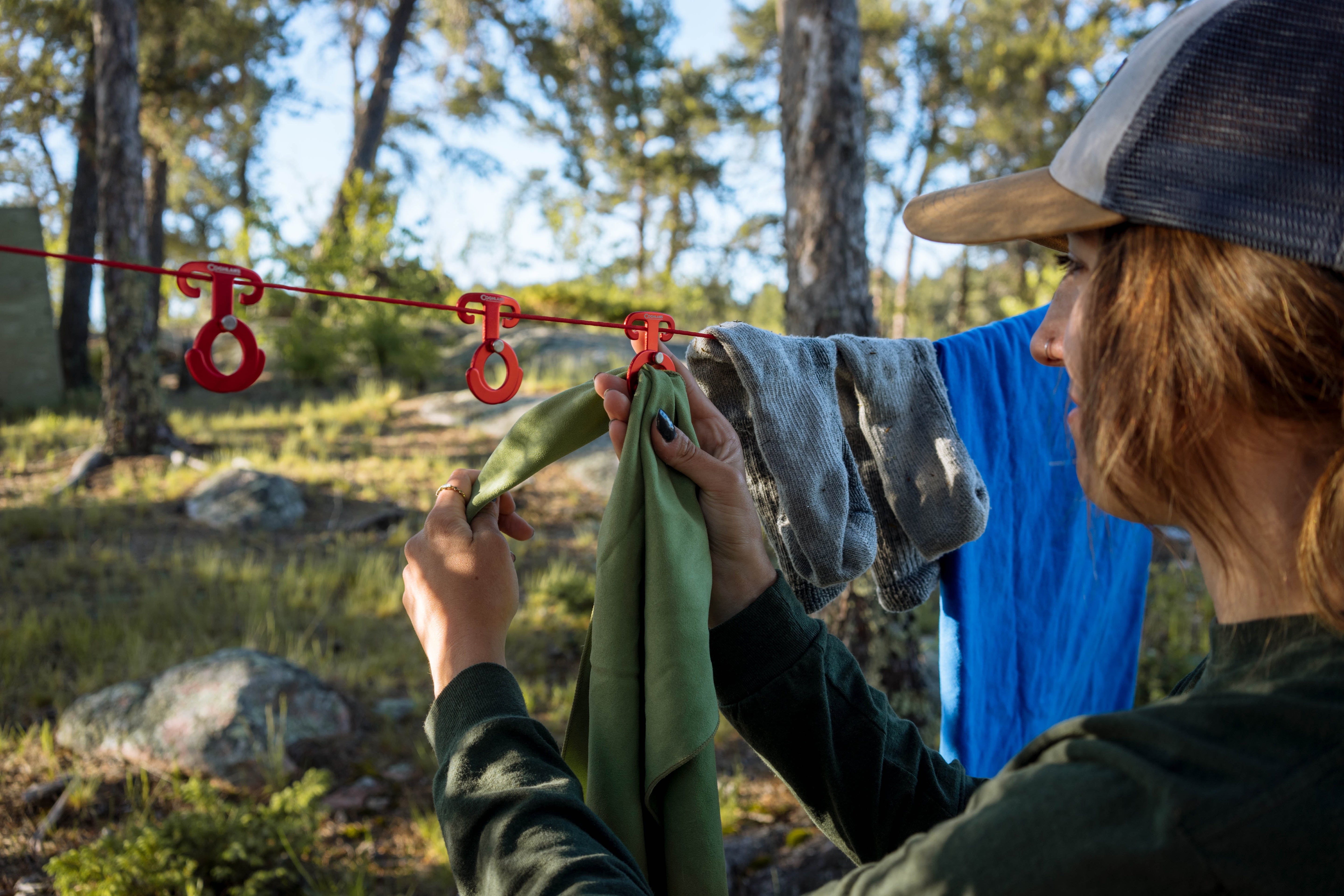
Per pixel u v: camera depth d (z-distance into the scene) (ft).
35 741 13.44
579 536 24.59
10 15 40.47
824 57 13.11
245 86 50.19
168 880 10.11
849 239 13.23
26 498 25.73
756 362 3.51
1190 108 1.62
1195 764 1.53
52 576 19.54
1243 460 1.71
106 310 29.53
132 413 29.58
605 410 3.05
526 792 2.24
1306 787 1.45
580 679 3.18
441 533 2.86
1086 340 1.86
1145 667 17.10
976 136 69.62
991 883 1.56
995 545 5.03
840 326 13.28
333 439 33.01
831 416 3.77
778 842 12.00
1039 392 5.33
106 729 13.39
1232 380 1.61
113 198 29.17
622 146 84.69
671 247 97.50
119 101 29.12
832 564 3.66
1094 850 1.51
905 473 4.10
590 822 2.24
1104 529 5.98
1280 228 1.50
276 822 11.13
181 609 18.15
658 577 2.86
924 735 12.85
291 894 10.84
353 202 45.16
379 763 13.89
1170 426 1.69
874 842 3.05
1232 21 1.65
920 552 4.18
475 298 2.95
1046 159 60.23
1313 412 1.61
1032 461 5.29
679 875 2.79
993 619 5.08
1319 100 1.54
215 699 13.74
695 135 86.58
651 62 74.08
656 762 2.76
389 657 16.97
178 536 23.24
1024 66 62.69
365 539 23.81
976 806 1.72
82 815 11.93
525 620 18.93
